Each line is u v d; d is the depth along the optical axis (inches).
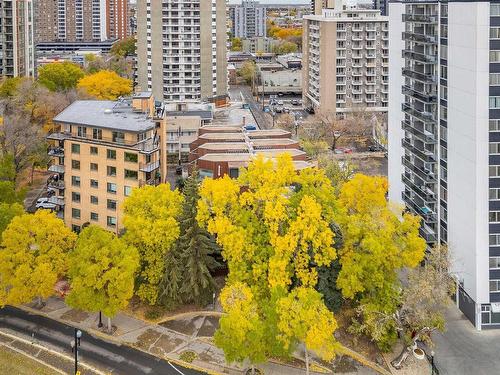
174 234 2763.3
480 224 2736.2
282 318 2246.6
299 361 2524.6
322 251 2564.0
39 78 6663.4
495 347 2659.9
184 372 2458.2
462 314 2935.5
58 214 3686.0
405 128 3636.8
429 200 3287.4
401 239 2615.7
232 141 5128.0
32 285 2687.0
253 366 2405.3
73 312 2908.5
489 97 2669.8
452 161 3002.0
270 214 2581.2
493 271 2765.7
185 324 2807.6
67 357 2539.4
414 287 2479.1
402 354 2479.1
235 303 2311.8
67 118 3622.0
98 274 2573.8
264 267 2605.8
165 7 7529.5
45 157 4517.7
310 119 7096.5
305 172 2910.9
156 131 3700.8
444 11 3031.5
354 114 6520.7
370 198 3031.5
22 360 2502.5
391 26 3902.6
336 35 7012.8
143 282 2866.6
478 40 2637.8
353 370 2477.9
